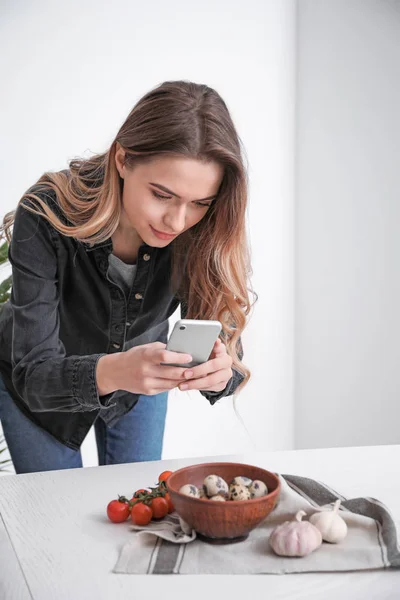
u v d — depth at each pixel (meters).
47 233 1.32
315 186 2.98
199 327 1.05
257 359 3.03
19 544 0.89
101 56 2.68
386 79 2.64
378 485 1.10
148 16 2.76
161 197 1.15
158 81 2.79
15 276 1.32
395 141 2.60
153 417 1.69
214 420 2.98
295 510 0.90
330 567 0.79
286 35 3.03
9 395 1.53
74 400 1.20
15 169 2.56
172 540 0.86
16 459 1.56
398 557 0.79
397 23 2.58
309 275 3.03
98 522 0.96
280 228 3.04
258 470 0.91
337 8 2.83
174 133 1.09
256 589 0.75
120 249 1.42
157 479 1.14
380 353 2.71
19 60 2.55
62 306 1.46
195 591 0.75
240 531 0.84
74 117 2.65
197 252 1.39
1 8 2.51
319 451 1.30
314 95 2.97
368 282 2.74
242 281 1.40
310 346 3.05
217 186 1.18
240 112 2.94
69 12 2.62
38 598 0.74
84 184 1.35
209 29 2.88
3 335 1.50
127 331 1.54
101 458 1.70
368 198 2.73
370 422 2.77
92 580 0.78
